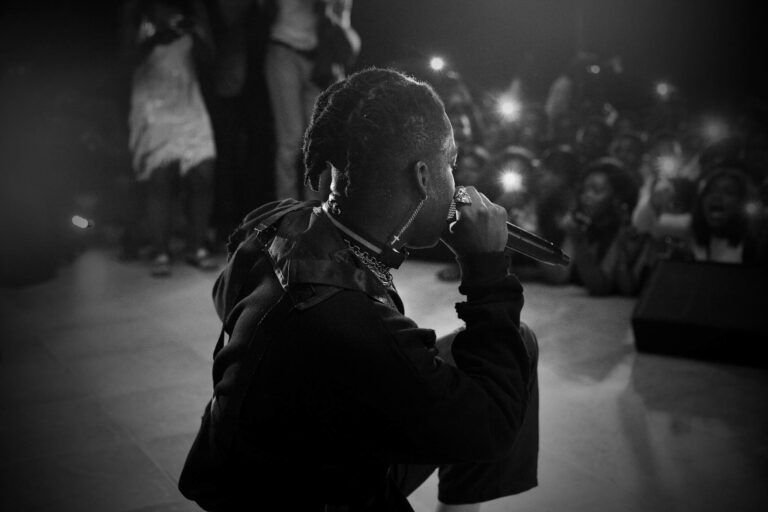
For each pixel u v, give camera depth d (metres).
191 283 5.11
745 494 2.36
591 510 2.30
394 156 1.26
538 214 4.87
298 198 5.81
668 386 3.20
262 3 5.54
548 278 4.85
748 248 4.27
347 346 1.20
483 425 1.24
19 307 4.60
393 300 1.35
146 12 5.34
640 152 5.69
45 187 5.21
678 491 2.39
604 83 7.88
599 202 4.48
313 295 1.23
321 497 1.31
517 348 1.31
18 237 5.04
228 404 1.29
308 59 5.60
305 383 1.23
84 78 6.45
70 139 6.04
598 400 3.08
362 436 1.25
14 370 3.55
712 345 3.42
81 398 3.22
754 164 5.03
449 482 1.67
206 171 5.50
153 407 3.12
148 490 2.48
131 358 3.69
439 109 1.29
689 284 3.58
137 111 5.39
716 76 11.40
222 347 1.44
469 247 1.33
